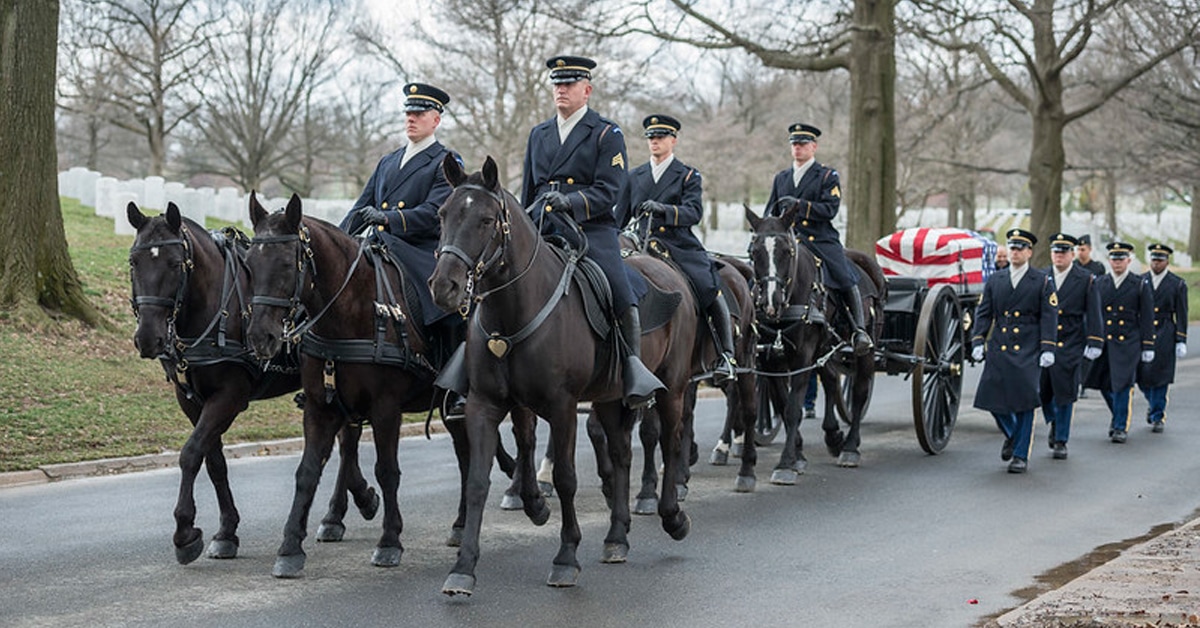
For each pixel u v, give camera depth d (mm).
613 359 7211
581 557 7750
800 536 8461
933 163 40062
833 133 46469
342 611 6387
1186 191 55062
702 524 8859
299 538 7137
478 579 7133
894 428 14211
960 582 7215
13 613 6273
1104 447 13086
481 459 6637
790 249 10148
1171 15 26000
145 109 38156
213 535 8141
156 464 10984
